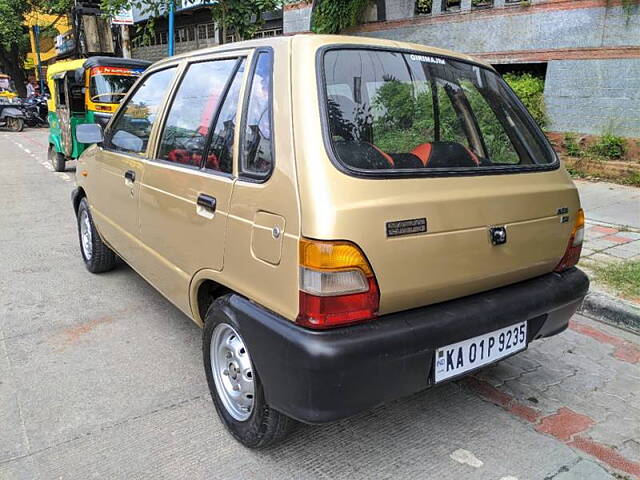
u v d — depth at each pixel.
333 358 2.01
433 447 2.67
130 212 3.68
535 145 2.95
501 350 2.52
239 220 2.40
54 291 4.59
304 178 2.10
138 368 3.37
